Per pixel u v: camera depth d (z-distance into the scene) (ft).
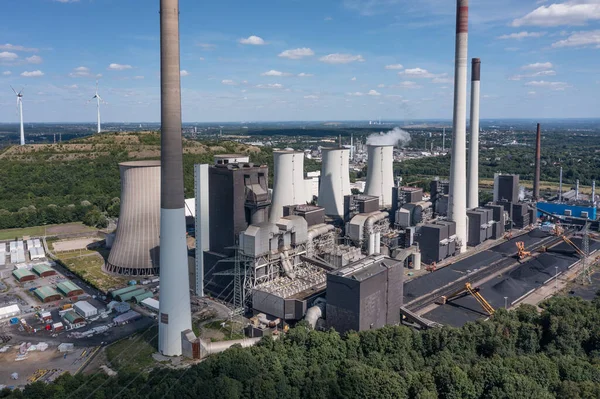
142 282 500.74
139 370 311.88
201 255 443.32
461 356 291.17
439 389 255.70
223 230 435.53
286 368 271.69
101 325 395.55
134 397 241.35
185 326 340.59
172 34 314.76
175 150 325.42
